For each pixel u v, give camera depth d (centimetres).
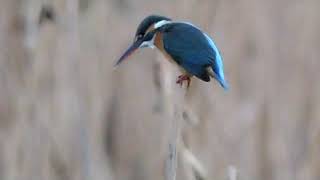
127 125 1312
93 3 1291
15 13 1171
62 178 1128
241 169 1225
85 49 1214
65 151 1145
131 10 1371
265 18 1355
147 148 1287
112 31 1308
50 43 1123
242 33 1323
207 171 1038
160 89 965
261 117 1279
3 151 1142
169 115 955
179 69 953
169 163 841
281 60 1352
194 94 1109
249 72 1322
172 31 955
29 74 1133
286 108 1309
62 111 1143
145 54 1325
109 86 1281
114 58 1284
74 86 1145
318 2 1439
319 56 1366
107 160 1216
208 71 920
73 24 1108
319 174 1233
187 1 1152
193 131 1064
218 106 1201
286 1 1388
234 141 1226
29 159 1132
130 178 1288
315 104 1305
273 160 1253
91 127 1181
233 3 1323
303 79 1341
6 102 1149
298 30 1379
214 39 1276
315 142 1244
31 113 1130
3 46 1158
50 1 1070
